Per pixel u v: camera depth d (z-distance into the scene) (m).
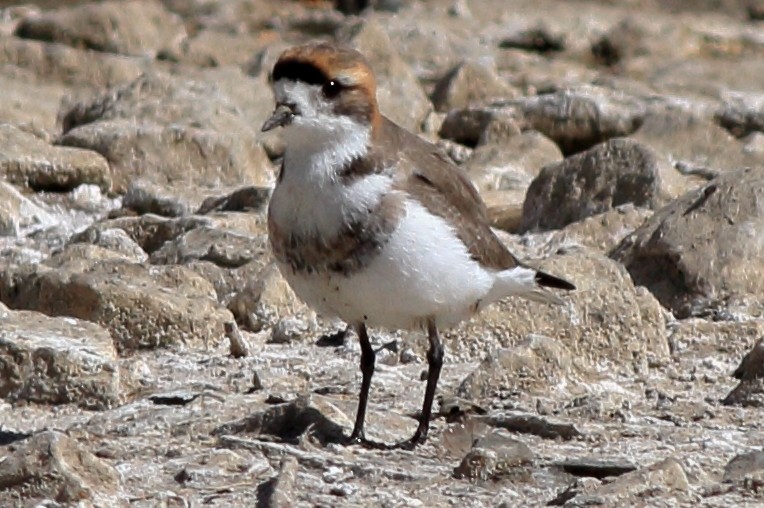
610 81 24.64
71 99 22.36
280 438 11.15
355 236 10.52
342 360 13.36
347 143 10.57
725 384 12.80
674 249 14.73
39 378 12.07
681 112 20.92
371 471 10.35
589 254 13.80
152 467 10.41
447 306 10.93
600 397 11.95
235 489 10.02
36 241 17.50
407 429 11.59
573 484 9.88
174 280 14.44
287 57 10.52
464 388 12.23
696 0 31.98
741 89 25.08
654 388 12.62
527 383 12.25
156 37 26.20
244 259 15.34
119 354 13.46
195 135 19.70
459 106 23.38
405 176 10.70
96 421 11.45
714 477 10.29
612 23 29.30
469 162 20.09
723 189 15.08
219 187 19.30
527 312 13.38
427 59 26.48
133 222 16.78
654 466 9.92
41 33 25.80
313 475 10.34
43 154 19.02
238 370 12.98
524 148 20.33
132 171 19.47
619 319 13.39
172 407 11.76
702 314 14.34
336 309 10.91
